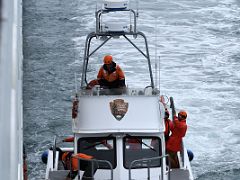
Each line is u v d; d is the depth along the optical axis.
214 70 77.12
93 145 36.94
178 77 74.62
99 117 37.16
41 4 98.62
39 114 66.31
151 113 37.38
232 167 57.12
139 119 37.12
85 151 36.97
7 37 22.86
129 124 36.91
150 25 89.50
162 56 80.00
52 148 42.16
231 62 79.62
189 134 62.69
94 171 36.38
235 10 97.25
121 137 36.69
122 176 36.47
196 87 72.56
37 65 78.31
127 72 74.75
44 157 44.50
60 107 68.00
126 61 77.69
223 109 67.94
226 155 59.19
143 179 36.59
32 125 64.12
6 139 20.72
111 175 34.75
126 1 40.78
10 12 27.16
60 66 78.00
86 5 97.94
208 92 71.50
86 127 36.91
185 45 84.00
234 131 63.50
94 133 36.75
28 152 59.22
